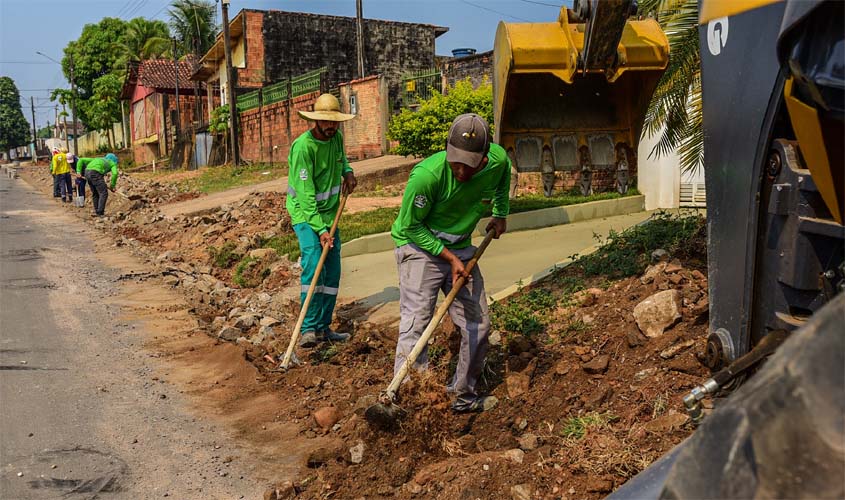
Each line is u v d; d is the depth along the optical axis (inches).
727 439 45.4
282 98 1011.3
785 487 41.1
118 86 2278.5
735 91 103.9
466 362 164.6
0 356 237.6
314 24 1286.9
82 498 143.3
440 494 133.3
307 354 225.1
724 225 109.3
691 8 237.1
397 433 151.7
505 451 143.1
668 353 165.9
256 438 171.2
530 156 306.8
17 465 157.8
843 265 85.0
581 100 307.0
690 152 255.0
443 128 533.3
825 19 74.3
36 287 351.9
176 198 743.7
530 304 217.0
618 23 210.8
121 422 181.9
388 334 228.7
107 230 578.9
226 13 1043.3
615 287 212.8
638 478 71.5
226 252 397.7
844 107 73.5
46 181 1365.7
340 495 139.0
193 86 1713.8
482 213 165.0
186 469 155.9
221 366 221.1
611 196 405.7
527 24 255.9
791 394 42.4
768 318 99.1
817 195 89.3
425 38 1358.3
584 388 166.1
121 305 311.4
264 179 860.0
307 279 227.8
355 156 850.8
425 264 163.5
